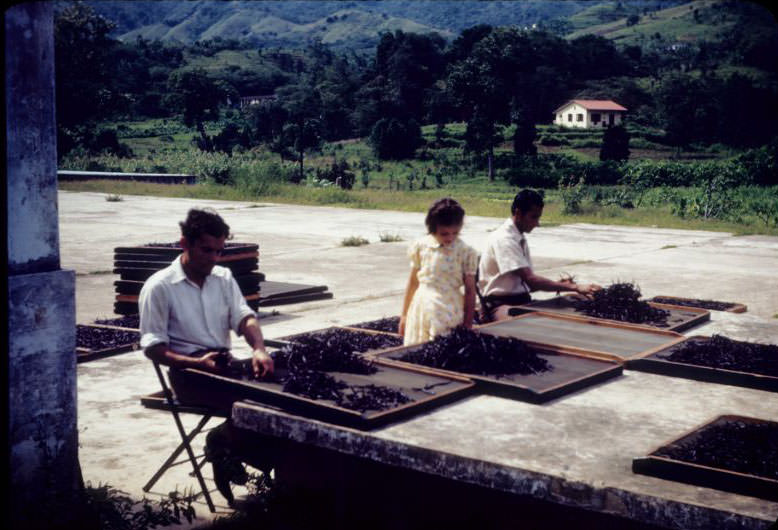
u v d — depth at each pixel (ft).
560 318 19.66
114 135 292.61
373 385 13.26
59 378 13.14
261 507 14.10
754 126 461.78
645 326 18.56
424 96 508.94
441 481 12.10
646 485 9.89
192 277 14.82
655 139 467.11
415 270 19.30
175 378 14.47
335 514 12.91
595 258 51.37
